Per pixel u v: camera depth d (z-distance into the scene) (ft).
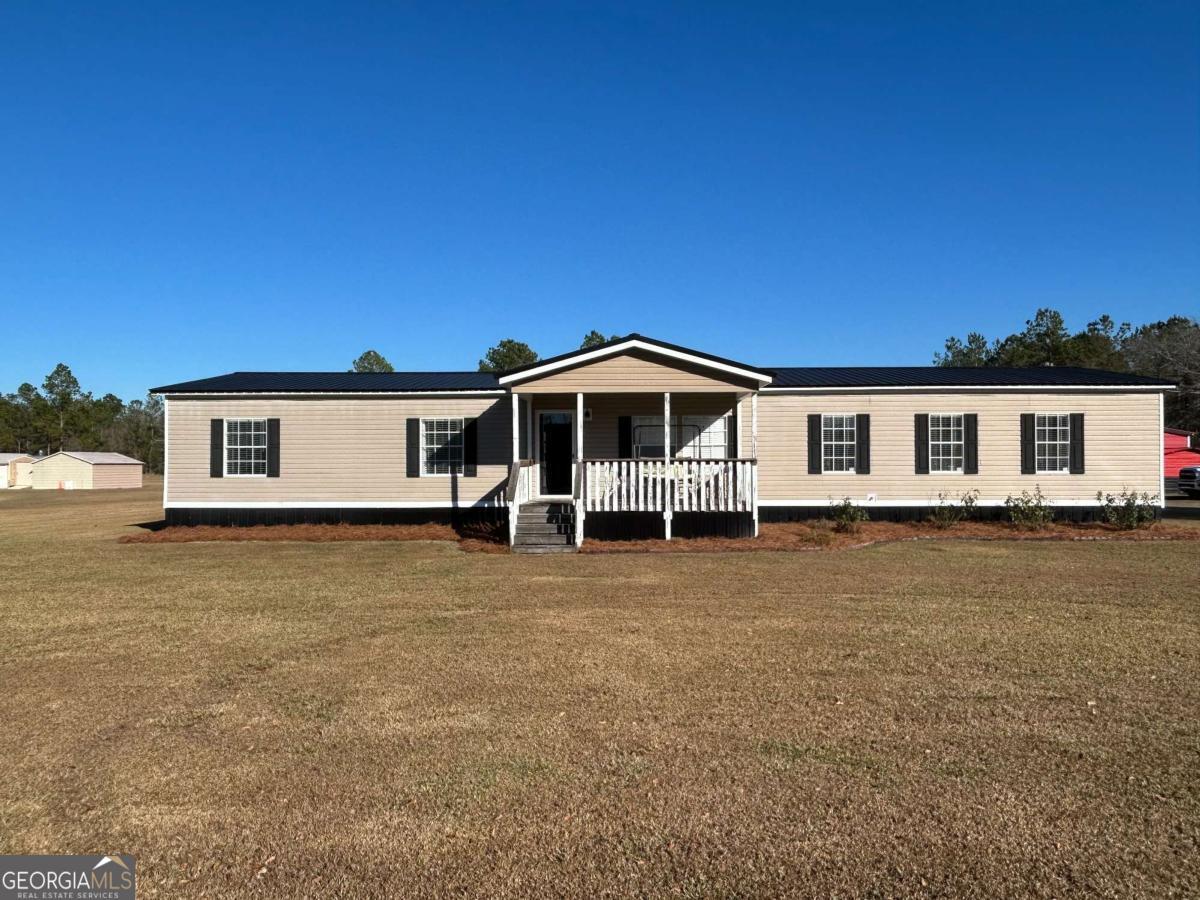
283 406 61.77
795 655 23.13
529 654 23.57
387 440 61.57
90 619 29.14
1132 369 165.17
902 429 60.29
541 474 61.36
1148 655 22.79
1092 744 16.24
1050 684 20.16
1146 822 13.01
